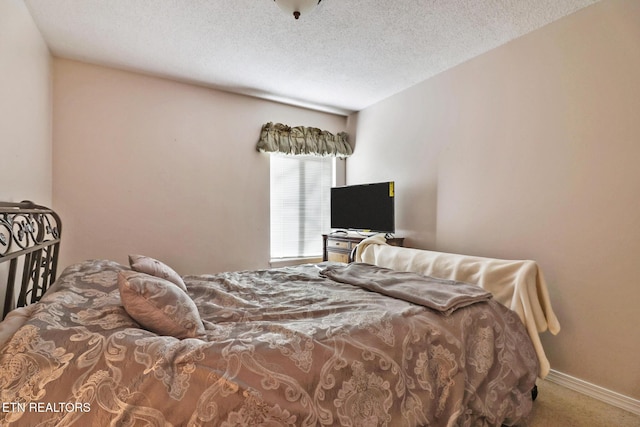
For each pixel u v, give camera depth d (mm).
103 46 2434
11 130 1674
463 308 1454
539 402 1831
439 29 2201
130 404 768
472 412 1265
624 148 1784
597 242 1891
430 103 3023
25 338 794
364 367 1088
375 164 3742
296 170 3992
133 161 2896
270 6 1951
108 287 1339
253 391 877
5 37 1599
